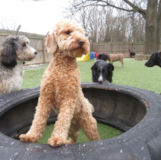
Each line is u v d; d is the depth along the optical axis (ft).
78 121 5.03
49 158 2.63
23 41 9.89
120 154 2.72
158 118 3.85
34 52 10.35
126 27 50.49
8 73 8.76
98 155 2.68
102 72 11.73
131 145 2.91
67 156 2.66
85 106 4.92
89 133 4.97
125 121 6.97
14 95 6.37
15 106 6.03
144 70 22.79
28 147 2.90
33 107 6.95
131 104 6.80
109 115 7.74
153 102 4.96
